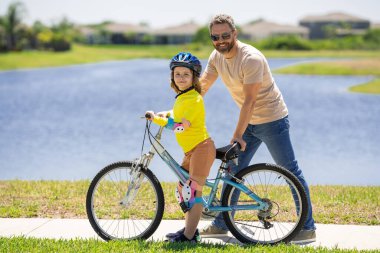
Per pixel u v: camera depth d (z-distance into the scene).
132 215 10.22
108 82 64.12
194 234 8.56
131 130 28.95
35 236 9.09
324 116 34.44
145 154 8.60
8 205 11.07
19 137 27.19
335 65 84.56
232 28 8.48
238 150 8.44
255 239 8.76
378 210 10.73
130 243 8.32
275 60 115.00
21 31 155.75
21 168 19.56
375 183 16.58
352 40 169.62
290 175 8.55
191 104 8.23
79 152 22.83
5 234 9.19
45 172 18.77
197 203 8.43
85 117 35.03
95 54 150.62
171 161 8.56
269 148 9.12
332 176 17.80
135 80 66.75
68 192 12.20
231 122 31.36
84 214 10.50
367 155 21.80
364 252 8.02
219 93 50.44
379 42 168.12
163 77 71.44
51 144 24.95
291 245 8.35
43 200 11.49
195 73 8.34
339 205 11.09
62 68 100.19
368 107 39.00
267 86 8.81
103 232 8.72
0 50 150.88
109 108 39.94
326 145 24.27
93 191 8.70
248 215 10.04
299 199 8.55
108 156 21.83
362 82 61.94
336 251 8.00
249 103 8.51
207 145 8.35
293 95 48.09
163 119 8.19
